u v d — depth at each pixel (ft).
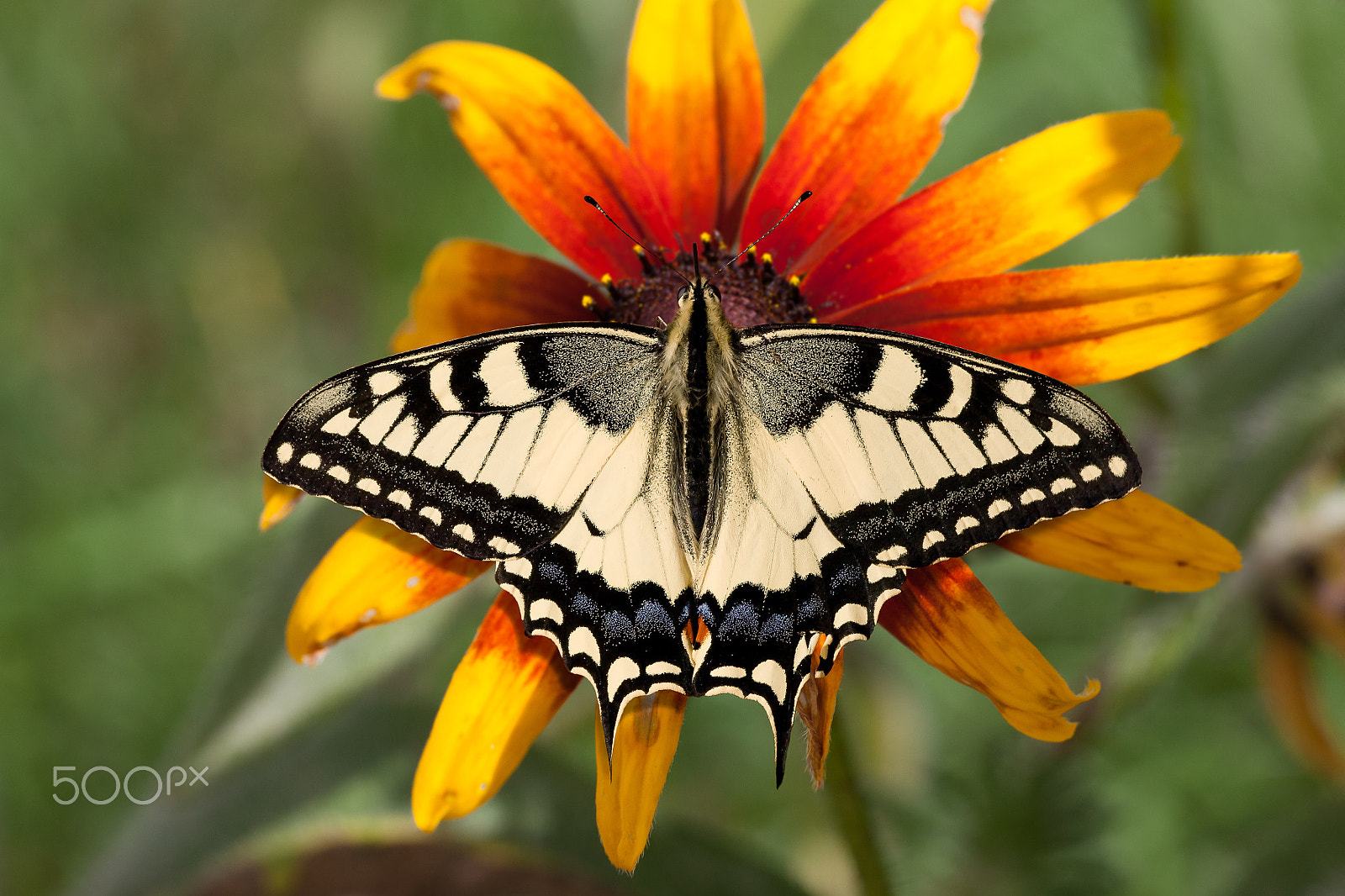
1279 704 1.49
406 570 1.31
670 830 1.42
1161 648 1.40
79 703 1.69
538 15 1.88
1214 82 1.69
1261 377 1.39
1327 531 1.46
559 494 1.30
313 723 1.35
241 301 2.01
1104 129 1.32
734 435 1.31
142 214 2.00
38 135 1.95
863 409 1.30
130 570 1.76
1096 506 1.29
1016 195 1.33
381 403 1.29
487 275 1.34
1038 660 1.29
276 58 1.96
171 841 1.42
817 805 1.62
